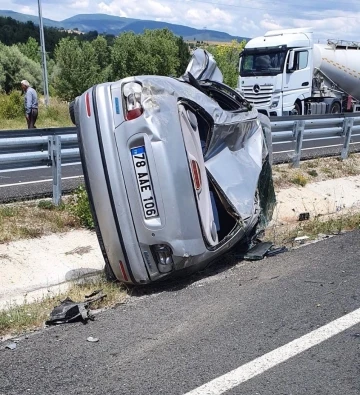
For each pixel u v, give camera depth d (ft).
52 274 20.02
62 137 27.20
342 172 38.01
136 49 197.16
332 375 12.01
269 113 75.61
